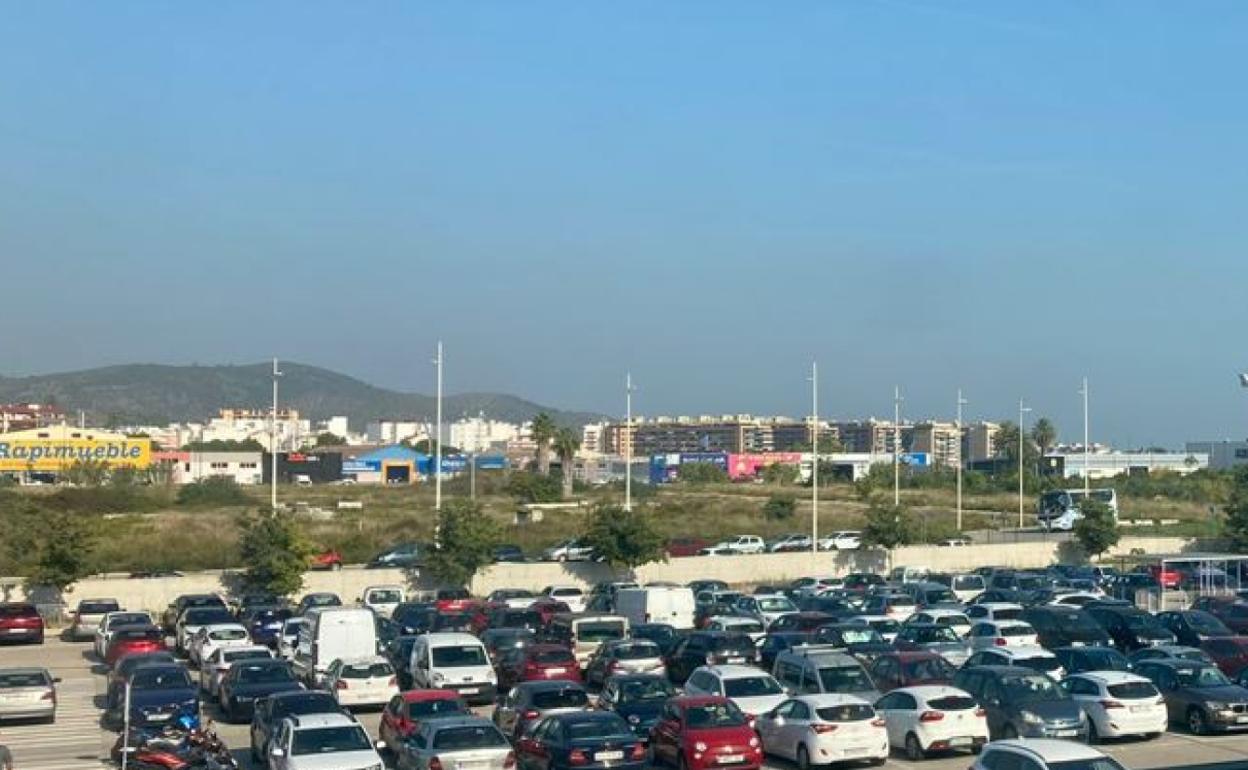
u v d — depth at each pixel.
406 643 41.41
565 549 77.44
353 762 24.75
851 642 40.88
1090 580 62.50
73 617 59.38
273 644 51.22
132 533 84.81
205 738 28.91
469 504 68.25
